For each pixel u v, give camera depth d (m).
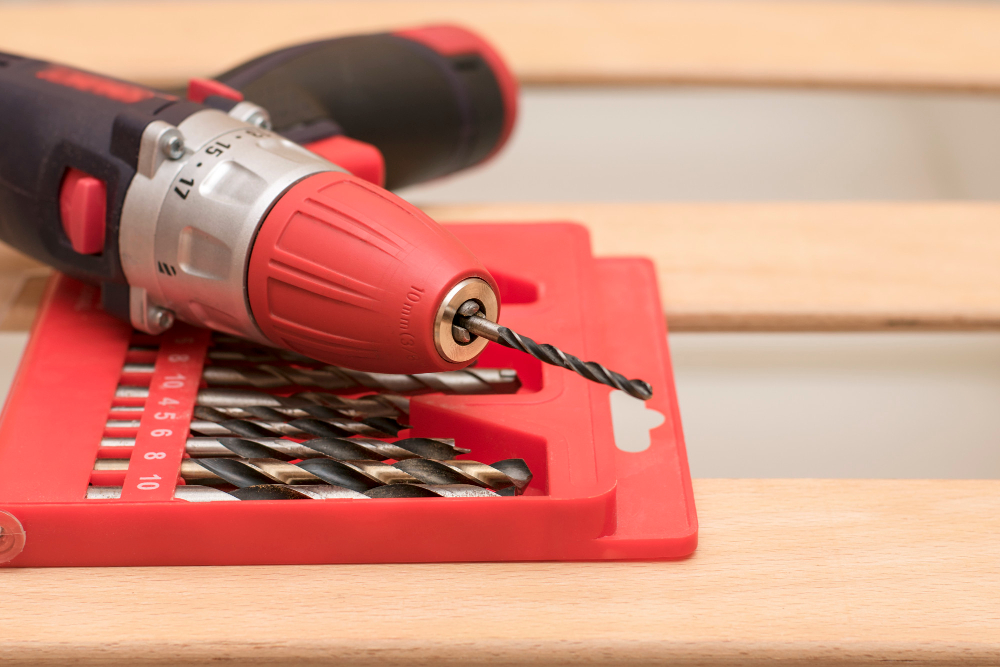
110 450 0.58
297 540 0.54
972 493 0.60
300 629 0.51
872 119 1.35
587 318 0.67
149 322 0.63
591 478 0.55
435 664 0.52
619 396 0.67
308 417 0.61
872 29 1.09
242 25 1.10
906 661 0.51
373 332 0.52
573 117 1.38
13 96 0.64
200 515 0.53
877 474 0.81
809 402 0.88
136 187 0.58
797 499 0.60
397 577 0.54
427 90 0.83
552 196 1.24
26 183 0.63
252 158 0.57
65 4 1.13
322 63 0.80
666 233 0.82
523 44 1.07
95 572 0.55
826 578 0.55
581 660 0.51
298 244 0.53
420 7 1.15
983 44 1.06
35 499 0.54
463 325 0.52
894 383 0.91
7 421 0.59
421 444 0.58
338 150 0.72
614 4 1.15
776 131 1.34
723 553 0.56
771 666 0.51
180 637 0.51
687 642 0.51
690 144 1.32
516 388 0.65
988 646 0.51
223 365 0.65
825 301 0.75
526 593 0.54
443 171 0.89
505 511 0.54
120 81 0.65
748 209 0.85
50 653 0.51
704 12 1.13
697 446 0.84
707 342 0.96
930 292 0.75
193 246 0.57
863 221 0.83
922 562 0.55
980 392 0.90
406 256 0.51
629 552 0.55
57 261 0.65
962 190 1.22
